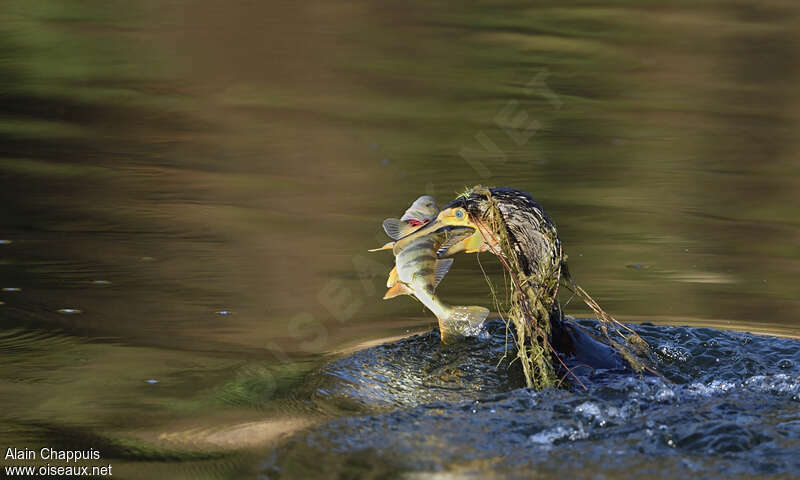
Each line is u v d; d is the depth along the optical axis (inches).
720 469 224.8
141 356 332.8
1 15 1033.5
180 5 1135.6
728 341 332.5
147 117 730.8
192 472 240.5
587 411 261.6
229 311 383.2
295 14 1112.8
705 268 442.9
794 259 458.3
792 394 280.5
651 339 337.4
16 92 781.3
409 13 1120.2
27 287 406.9
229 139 678.5
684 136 699.4
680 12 1134.4
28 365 323.6
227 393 297.1
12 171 589.6
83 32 991.0
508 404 268.2
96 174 591.8
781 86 844.0
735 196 567.2
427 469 226.7
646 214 530.0
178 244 471.5
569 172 611.2
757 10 1147.9
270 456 241.0
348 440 244.5
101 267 435.5
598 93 811.4
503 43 976.9
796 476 221.5
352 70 880.9
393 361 319.3
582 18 1098.1
